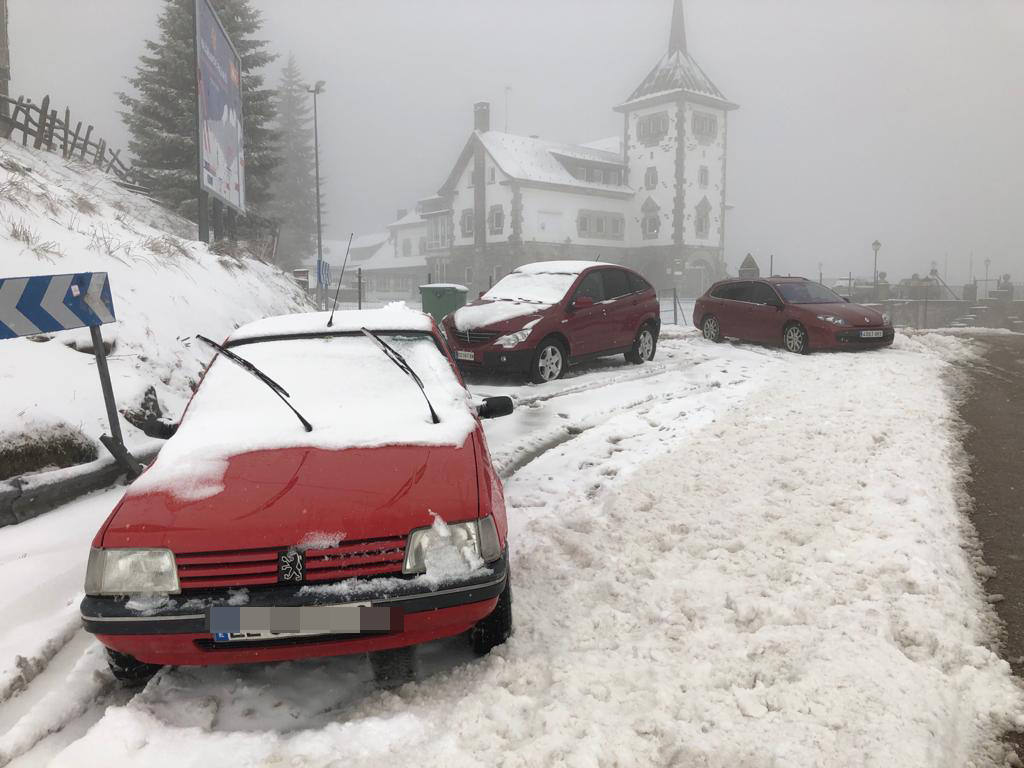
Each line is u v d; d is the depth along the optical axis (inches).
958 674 119.0
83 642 144.9
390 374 167.6
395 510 118.5
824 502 204.8
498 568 121.1
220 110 641.0
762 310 595.2
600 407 357.1
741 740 105.2
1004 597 148.9
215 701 121.8
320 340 178.1
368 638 115.2
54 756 110.6
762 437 280.4
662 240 2436.0
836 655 124.6
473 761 103.6
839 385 390.3
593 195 2391.7
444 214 2532.0
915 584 147.8
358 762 104.8
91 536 187.2
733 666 125.9
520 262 2218.3
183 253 452.1
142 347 301.1
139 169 1127.0
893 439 268.2
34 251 310.3
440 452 136.2
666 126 2397.9
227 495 121.7
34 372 240.1
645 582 162.1
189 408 158.9
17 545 179.5
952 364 481.1
